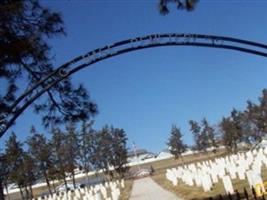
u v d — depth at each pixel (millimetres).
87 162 74500
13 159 51688
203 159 90438
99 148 80250
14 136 51562
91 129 75188
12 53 12641
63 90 15812
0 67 13188
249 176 19234
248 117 70625
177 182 36219
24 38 13180
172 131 94562
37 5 14242
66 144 67250
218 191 23141
